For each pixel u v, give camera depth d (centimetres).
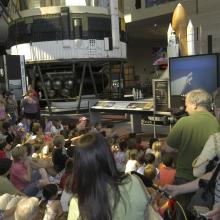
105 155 192
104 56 2088
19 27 2161
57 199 507
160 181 527
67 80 2136
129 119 1967
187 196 321
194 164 310
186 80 1045
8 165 507
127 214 190
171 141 371
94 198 188
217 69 994
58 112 2072
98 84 2306
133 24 3384
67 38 2036
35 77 2162
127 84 4512
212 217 236
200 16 2733
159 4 3016
